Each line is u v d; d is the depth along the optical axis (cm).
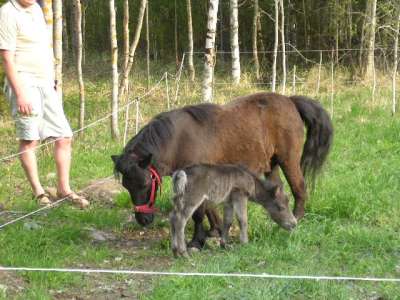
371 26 1353
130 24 1900
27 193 607
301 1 1739
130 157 432
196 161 457
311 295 371
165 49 1919
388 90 1187
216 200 442
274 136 492
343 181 611
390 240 464
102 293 381
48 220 523
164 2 1864
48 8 686
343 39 1669
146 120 1012
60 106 548
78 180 662
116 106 866
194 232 464
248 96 495
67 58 1708
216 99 1130
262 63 1622
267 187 464
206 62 980
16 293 373
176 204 431
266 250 438
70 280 393
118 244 481
